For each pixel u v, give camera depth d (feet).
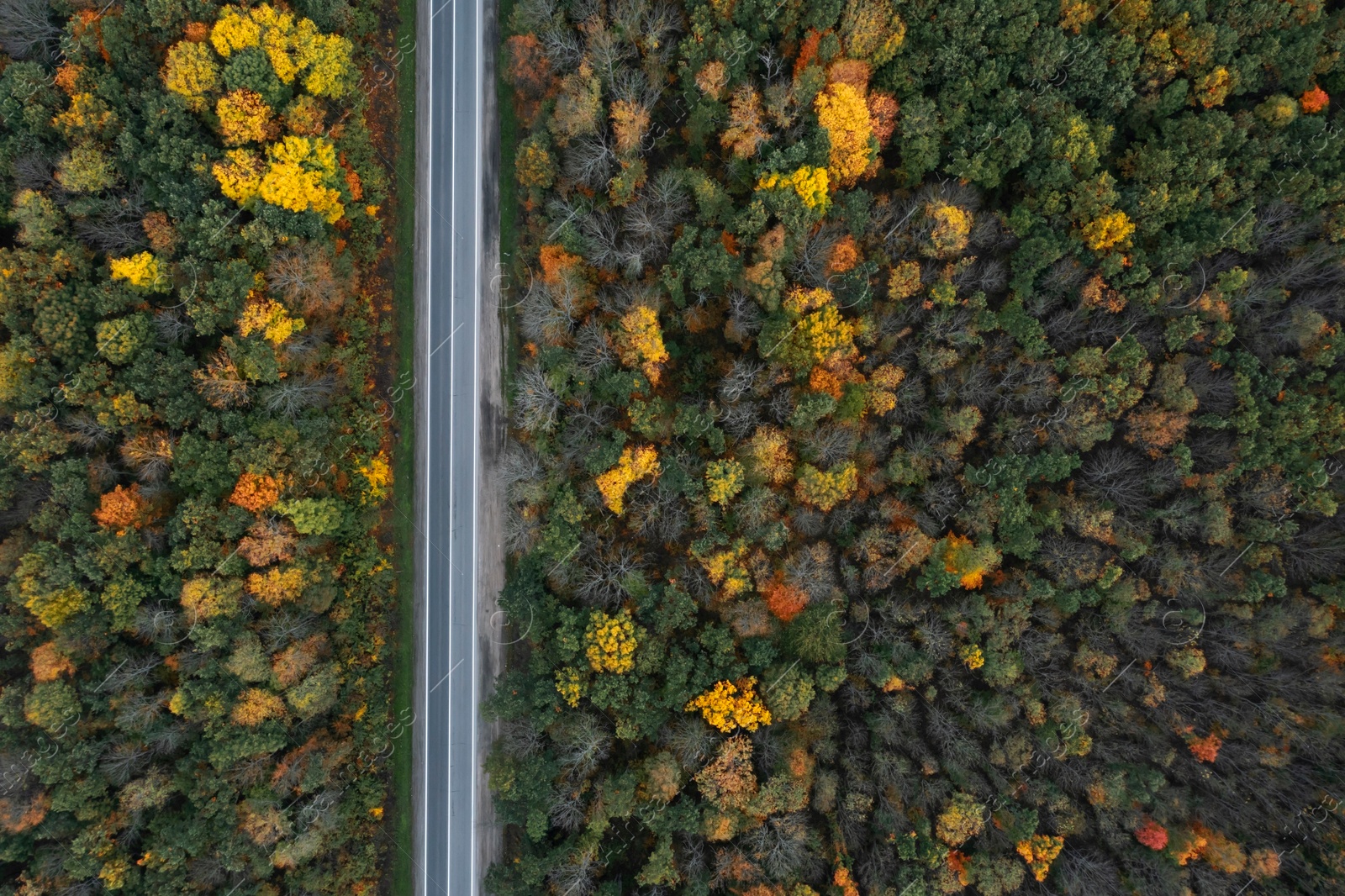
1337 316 132.87
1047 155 134.92
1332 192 128.67
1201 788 134.92
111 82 124.98
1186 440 138.10
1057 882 132.57
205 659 128.67
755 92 135.54
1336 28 126.93
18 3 121.29
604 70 135.95
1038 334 137.49
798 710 132.77
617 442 139.13
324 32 138.31
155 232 126.31
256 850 129.29
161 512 129.90
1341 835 126.41
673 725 135.64
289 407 134.62
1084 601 139.85
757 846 132.36
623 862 139.74
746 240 138.21
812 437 139.03
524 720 139.44
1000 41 131.75
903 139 136.77
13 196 126.41
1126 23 130.31
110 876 120.57
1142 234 135.85
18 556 123.03
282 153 129.18
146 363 125.70
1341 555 130.93
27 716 119.24
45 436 121.49
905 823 133.08
